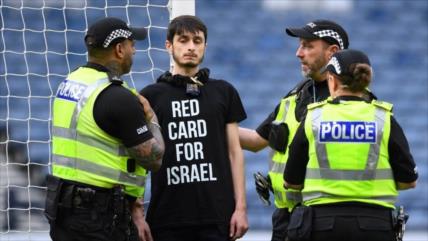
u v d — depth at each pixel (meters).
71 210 18.11
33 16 55.66
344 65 18.25
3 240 32.09
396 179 18.34
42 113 52.31
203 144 19.73
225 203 19.69
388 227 17.97
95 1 39.75
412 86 62.72
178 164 19.64
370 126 18.06
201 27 19.88
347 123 18.06
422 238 50.66
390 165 18.27
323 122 18.14
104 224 18.06
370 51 64.38
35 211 33.62
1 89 46.91
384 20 65.94
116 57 18.77
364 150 17.98
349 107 18.19
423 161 57.56
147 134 18.14
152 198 19.77
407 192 55.06
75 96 18.42
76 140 18.27
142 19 53.78
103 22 18.75
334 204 17.91
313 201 18.08
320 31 20.17
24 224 33.44
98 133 18.19
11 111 52.06
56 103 18.81
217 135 19.86
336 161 17.95
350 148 17.97
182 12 22.42
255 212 51.03
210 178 19.66
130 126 18.00
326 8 65.62
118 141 18.30
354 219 17.81
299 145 18.31
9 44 54.50
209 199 19.58
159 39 53.50
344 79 18.27
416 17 66.06
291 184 18.62
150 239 19.47
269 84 60.53
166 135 19.70
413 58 64.19
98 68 18.66
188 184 19.59
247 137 21.69
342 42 20.36
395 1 66.56
